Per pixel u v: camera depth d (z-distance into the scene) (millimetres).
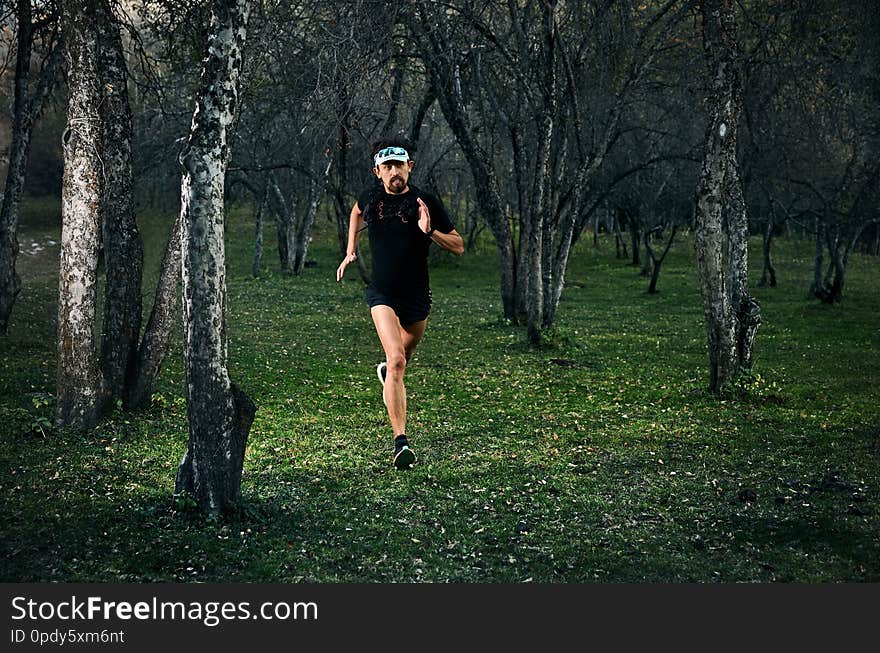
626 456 9695
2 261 17781
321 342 20328
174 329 21875
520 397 13727
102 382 10602
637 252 47531
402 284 5984
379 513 7367
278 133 30328
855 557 6352
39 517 6836
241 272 41875
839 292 30781
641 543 6676
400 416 5805
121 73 10844
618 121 21484
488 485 8375
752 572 6078
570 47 20156
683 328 24922
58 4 10008
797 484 8406
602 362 18125
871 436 10719
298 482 8352
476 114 25094
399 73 19703
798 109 20516
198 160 6699
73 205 10047
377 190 5996
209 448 6914
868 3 18969
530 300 19922
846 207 30172
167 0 12984
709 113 13477
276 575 5852
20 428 10062
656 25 21344
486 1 17719
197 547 6293
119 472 8453
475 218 49812
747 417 12094
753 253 51812
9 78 19547
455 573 5996
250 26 11586
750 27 17562
